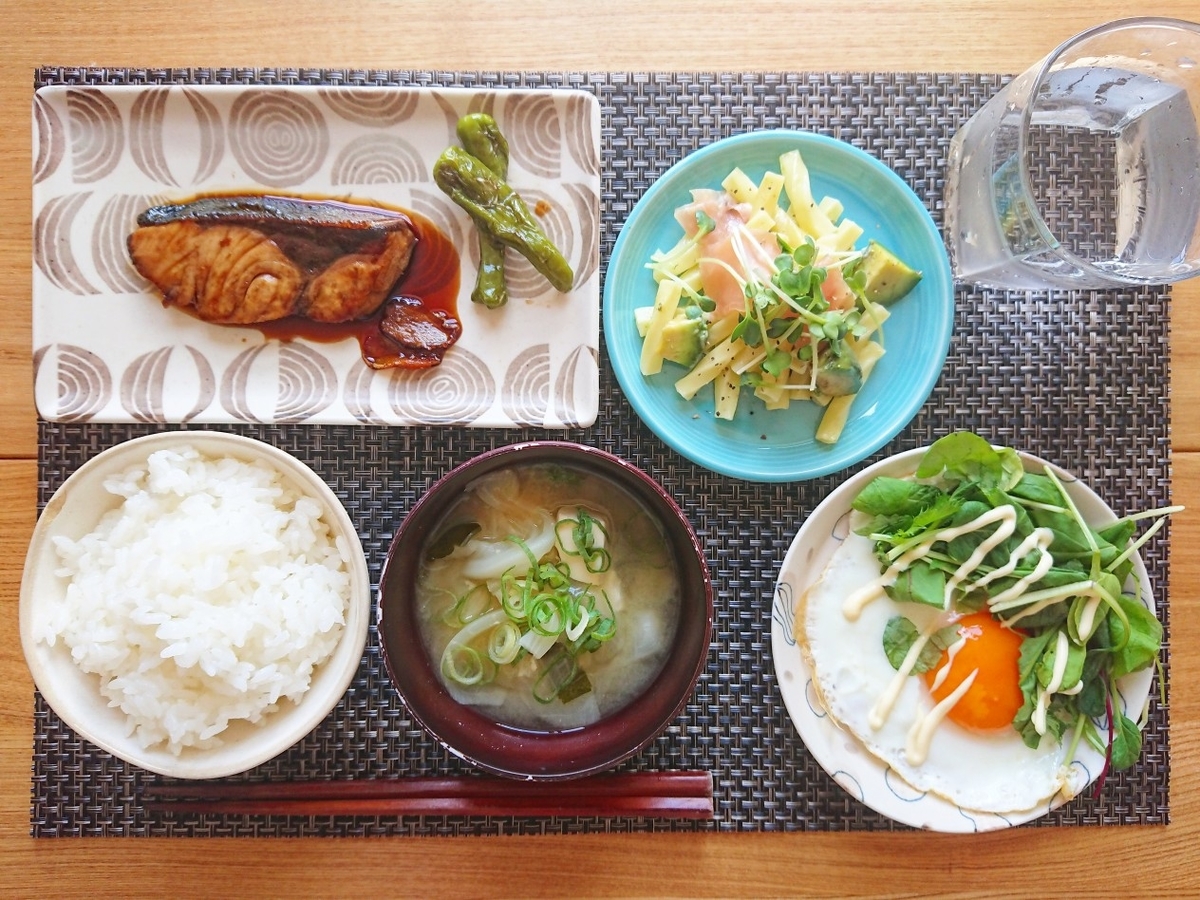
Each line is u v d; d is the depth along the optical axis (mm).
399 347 376
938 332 367
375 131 374
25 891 373
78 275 370
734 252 363
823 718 365
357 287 368
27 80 375
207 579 333
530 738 352
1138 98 370
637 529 365
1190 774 383
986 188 365
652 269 376
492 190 362
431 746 374
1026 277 368
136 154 372
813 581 368
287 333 376
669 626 361
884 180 371
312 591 344
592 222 372
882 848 381
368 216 368
